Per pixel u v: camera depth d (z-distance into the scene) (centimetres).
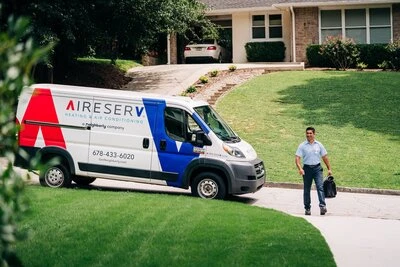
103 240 723
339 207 1159
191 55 3338
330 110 2102
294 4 3120
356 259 706
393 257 716
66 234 747
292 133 1858
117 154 1184
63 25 2095
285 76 2691
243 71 2838
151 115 1179
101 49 2819
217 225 827
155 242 721
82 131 1202
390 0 3003
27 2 1964
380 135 1816
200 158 1142
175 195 1179
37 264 616
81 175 1203
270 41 3369
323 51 2978
